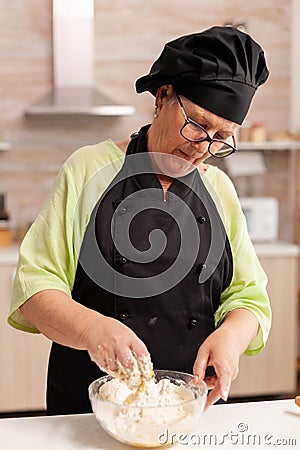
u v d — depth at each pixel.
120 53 4.72
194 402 1.39
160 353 1.79
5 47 4.60
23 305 1.62
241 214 1.90
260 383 4.39
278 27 4.86
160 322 1.79
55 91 4.46
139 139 1.77
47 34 4.62
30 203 4.73
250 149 4.86
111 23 4.70
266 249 4.31
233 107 1.59
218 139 1.67
